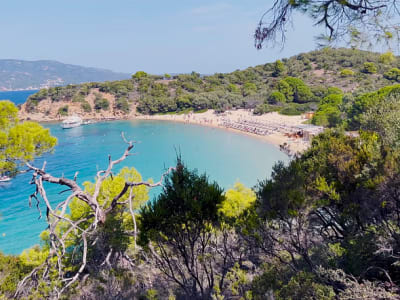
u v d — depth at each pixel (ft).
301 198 30.76
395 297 22.76
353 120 180.75
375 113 60.44
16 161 35.45
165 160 197.67
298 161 40.42
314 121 255.09
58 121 406.41
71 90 454.81
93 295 31.96
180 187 31.45
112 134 309.22
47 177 28.12
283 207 32.17
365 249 30.07
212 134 289.12
